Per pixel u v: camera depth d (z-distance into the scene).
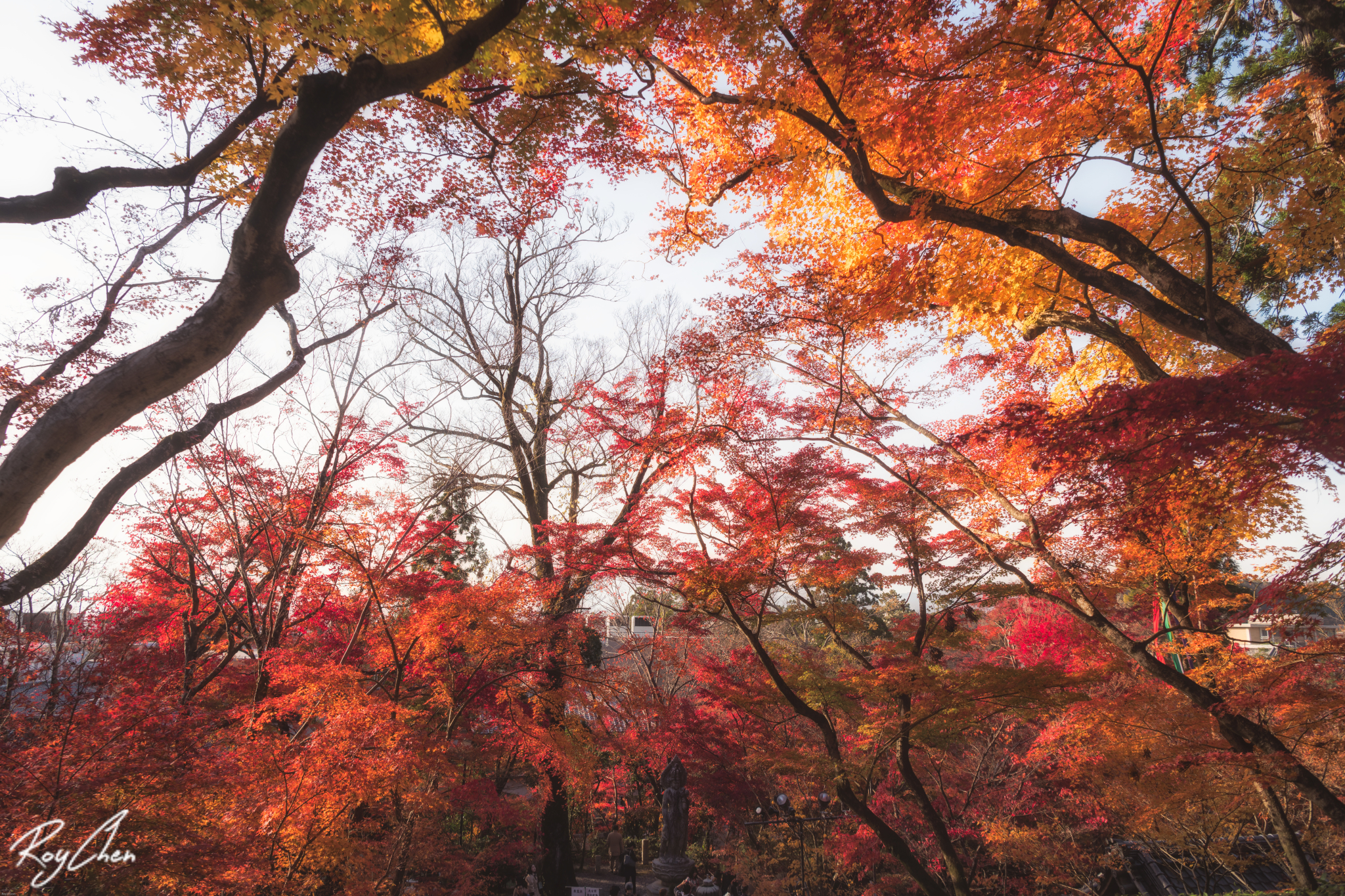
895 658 10.38
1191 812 10.96
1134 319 9.98
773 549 10.38
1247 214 9.77
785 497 10.94
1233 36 10.60
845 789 9.95
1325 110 8.16
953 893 9.69
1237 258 10.42
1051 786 14.78
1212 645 9.01
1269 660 7.86
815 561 10.76
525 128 8.14
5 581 3.62
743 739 15.53
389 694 10.83
